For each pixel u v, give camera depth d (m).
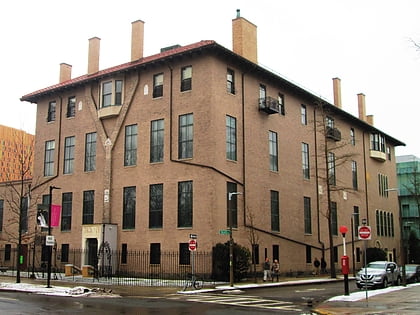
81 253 40.34
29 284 30.16
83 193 42.50
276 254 41.12
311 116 49.12
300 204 45.44
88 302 21.06
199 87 36.69
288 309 19.50
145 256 37.41
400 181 89.06
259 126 40.94
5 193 47.06
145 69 39.94
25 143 68.75
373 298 22.50
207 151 35.50
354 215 55.69
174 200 36.59
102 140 41.75
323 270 46.19
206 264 34.00
